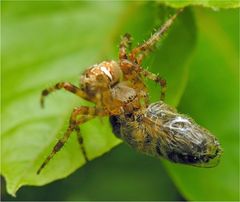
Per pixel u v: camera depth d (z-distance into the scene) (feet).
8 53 0.57
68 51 0.57
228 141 0.57
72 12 0.57
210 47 0.58
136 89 0.53
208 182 0.56
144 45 0.53
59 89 0.53
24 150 0.53
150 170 0.59
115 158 0.59
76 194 0.59
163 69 0.54
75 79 0.56
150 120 0.51
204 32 0.58
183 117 0.50
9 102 0.55
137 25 0.56
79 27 0.57
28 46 0.57
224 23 0.58
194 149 0.50
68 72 0.56
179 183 0.56
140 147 0.51
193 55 0.56
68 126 0.52
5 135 0.54
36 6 0.57
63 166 0.53
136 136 0.51
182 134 0.50
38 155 0.53
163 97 0.53
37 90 0.56
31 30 0.57
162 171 0.59
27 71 0.56
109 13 0.57
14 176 0.52
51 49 0.57
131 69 0.53
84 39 0.57
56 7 0.57
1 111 0.55
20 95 0.55
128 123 0.51
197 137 0.50
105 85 0.53
